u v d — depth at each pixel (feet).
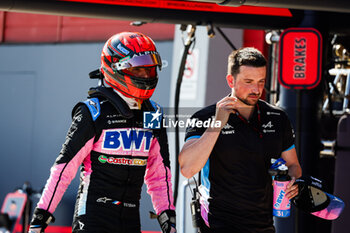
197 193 38.32
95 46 96.27
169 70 86.38
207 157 35.32
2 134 102.47
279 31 52.85
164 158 36.11
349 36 60.13
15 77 102.37
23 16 102.78
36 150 99.60
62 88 98.63
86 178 34.09
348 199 53.06
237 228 35.94
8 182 100.53
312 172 51.83
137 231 34.68
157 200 36.04
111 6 46.62
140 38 35.81
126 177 34.17
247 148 36.06
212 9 49.24
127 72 34.91
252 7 50.11
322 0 42.83
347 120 53.72
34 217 32.99
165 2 47.96
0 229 61.26
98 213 33.47
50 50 100.01
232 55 36.83
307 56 49.57
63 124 98.37
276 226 51.98
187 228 66.59
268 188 36.78
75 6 45.80
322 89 52.85
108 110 34.17
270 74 61.87
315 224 52.06
